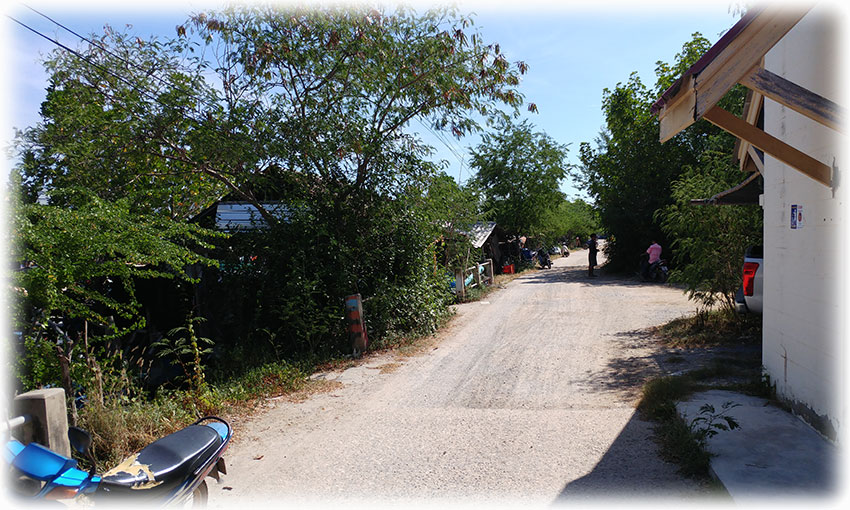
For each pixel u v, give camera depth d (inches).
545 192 1307.8
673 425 190.1
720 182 361.4
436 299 475.5
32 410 145.6
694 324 366.9
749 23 128.6
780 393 206.4
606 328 402.3
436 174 445.7
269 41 391.2
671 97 156.4
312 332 358.9
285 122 395.2
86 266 220.5
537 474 168.6
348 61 402.9
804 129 178.4
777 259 208.5
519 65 430.3
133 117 372.8
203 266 399.5
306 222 394.9
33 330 209.5
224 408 257.4
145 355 391.5
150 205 440.8
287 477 179.3
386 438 210.4
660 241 892.0
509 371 300.4
